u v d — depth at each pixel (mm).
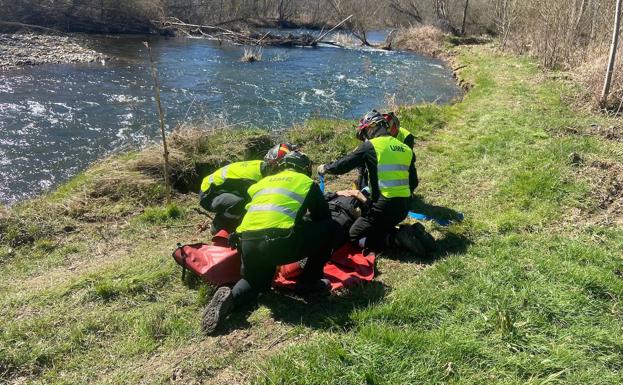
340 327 4051
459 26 33094
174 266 5094
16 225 6152
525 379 3461
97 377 3697
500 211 6375
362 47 29516
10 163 9695
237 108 13992
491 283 4508
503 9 24828
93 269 5277
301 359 3641
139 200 7074
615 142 8617
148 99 14562
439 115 11500
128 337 4121
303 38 28656
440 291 4465
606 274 4586
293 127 10305
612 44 10375
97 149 10641
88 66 18688
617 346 3719
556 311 4105
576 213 6129
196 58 21953
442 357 3605
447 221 6098
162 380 3611
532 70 16562
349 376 3441
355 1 34125
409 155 5328
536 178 6992
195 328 4188
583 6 16156
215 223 5348
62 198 6969
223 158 8156
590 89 11883
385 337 3770
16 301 4594
